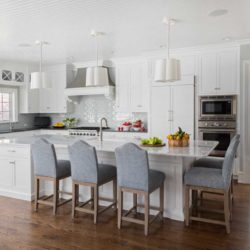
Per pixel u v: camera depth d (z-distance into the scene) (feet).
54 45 16.47
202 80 17.17
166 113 18.07
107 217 11.23
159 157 11.14
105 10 10.86
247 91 15.89
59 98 23.29
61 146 12.57
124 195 11.97
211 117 16.87
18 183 13.69
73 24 12.57
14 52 18.19
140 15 11.44
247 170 16.02
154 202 11.37
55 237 9.53
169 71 10.75
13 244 9.07
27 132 22.26
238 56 16.22
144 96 20.07
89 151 10.37
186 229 10.10
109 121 23.03
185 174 10.27
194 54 17.35
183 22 12.37
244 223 10.57
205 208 11.36
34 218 11.16
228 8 10.72
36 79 13.70
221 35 14.61
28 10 10.80
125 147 9.68
